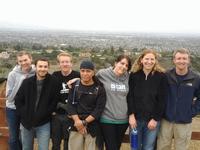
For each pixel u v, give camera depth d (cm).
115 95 243
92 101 239
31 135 259
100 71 250
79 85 241
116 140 248
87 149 243
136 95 243
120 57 242
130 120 242
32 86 251
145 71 242
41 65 246
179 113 242
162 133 250
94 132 242
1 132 279
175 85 241
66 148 253
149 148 247
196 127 405
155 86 241
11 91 264
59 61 254
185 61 236
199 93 242
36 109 251
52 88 250
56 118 251
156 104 242
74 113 239
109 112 243
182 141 246
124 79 245
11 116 268
